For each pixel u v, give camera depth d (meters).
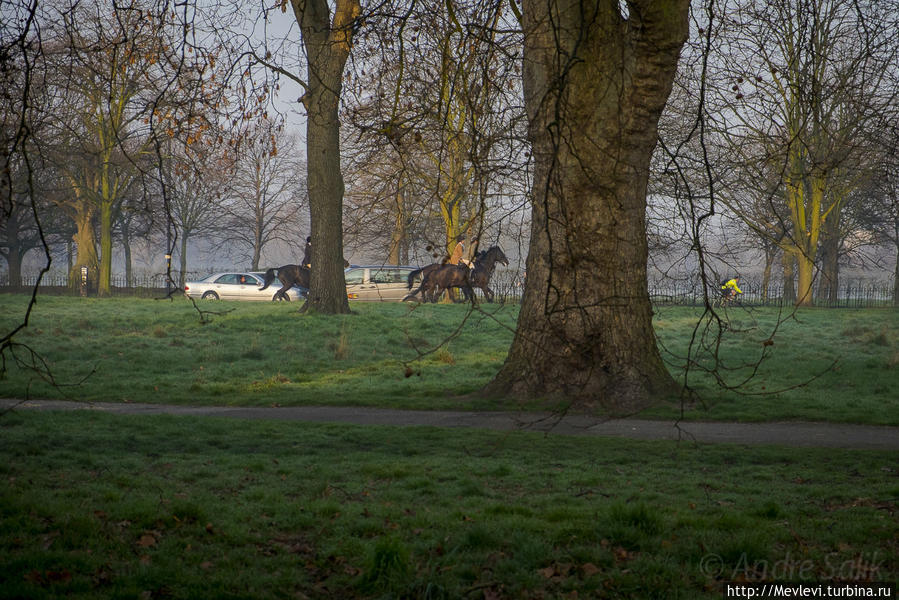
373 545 5.55
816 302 42.38
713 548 5.45
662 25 10.96
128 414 11.37
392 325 23.23
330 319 23.47
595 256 11.82
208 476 7.76
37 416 10.82
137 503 6.33
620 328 12.16
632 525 5.92
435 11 10.02
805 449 9.23
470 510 6.53
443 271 31.44
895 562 5.25
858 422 11.24
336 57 20.14
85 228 44.97
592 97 11.10
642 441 9.81
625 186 11.71
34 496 6.43
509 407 12.21
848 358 18.47
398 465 8.26
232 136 12.04
